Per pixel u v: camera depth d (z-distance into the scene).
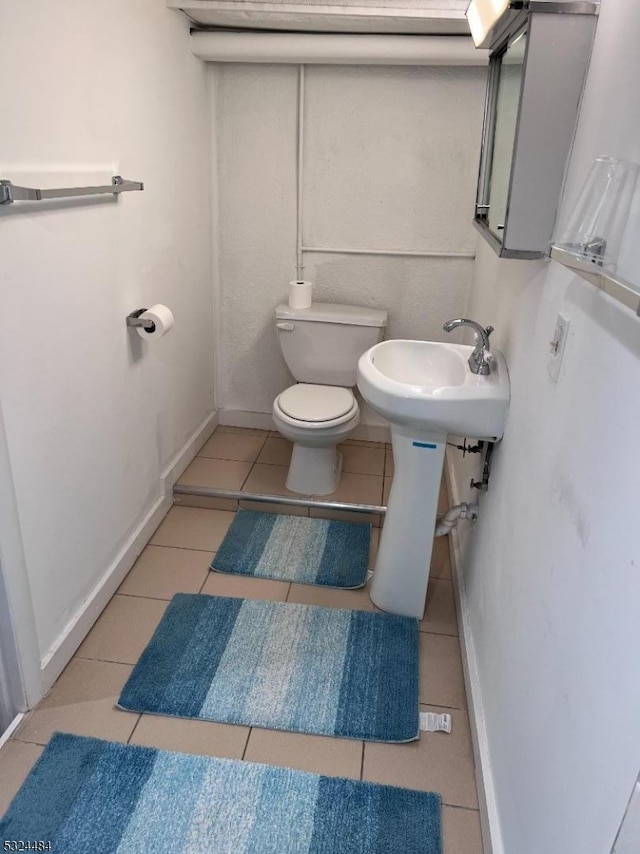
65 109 1.57
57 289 1.59
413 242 2.87
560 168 1.26
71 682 1.76
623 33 1.01
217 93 2.74
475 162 2.70
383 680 1.82
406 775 1.55
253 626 2.00
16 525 1.48
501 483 1.65
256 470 2.90
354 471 2.93
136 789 1.47
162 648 1.89
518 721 1.26
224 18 2.31
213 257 2.98
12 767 1.51
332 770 1.55
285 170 2.82
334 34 2.39
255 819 1.42
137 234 2.07
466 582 2.06
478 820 1.45
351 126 2.72
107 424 1.96
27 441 1.51
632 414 0.83
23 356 1.46
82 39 1.63
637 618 0.75
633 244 0.85
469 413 1.67
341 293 3.00
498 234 1.49
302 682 1.80
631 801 0.71
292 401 2.64
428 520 1.96
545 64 1.20
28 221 1.44
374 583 2.12
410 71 2.61
